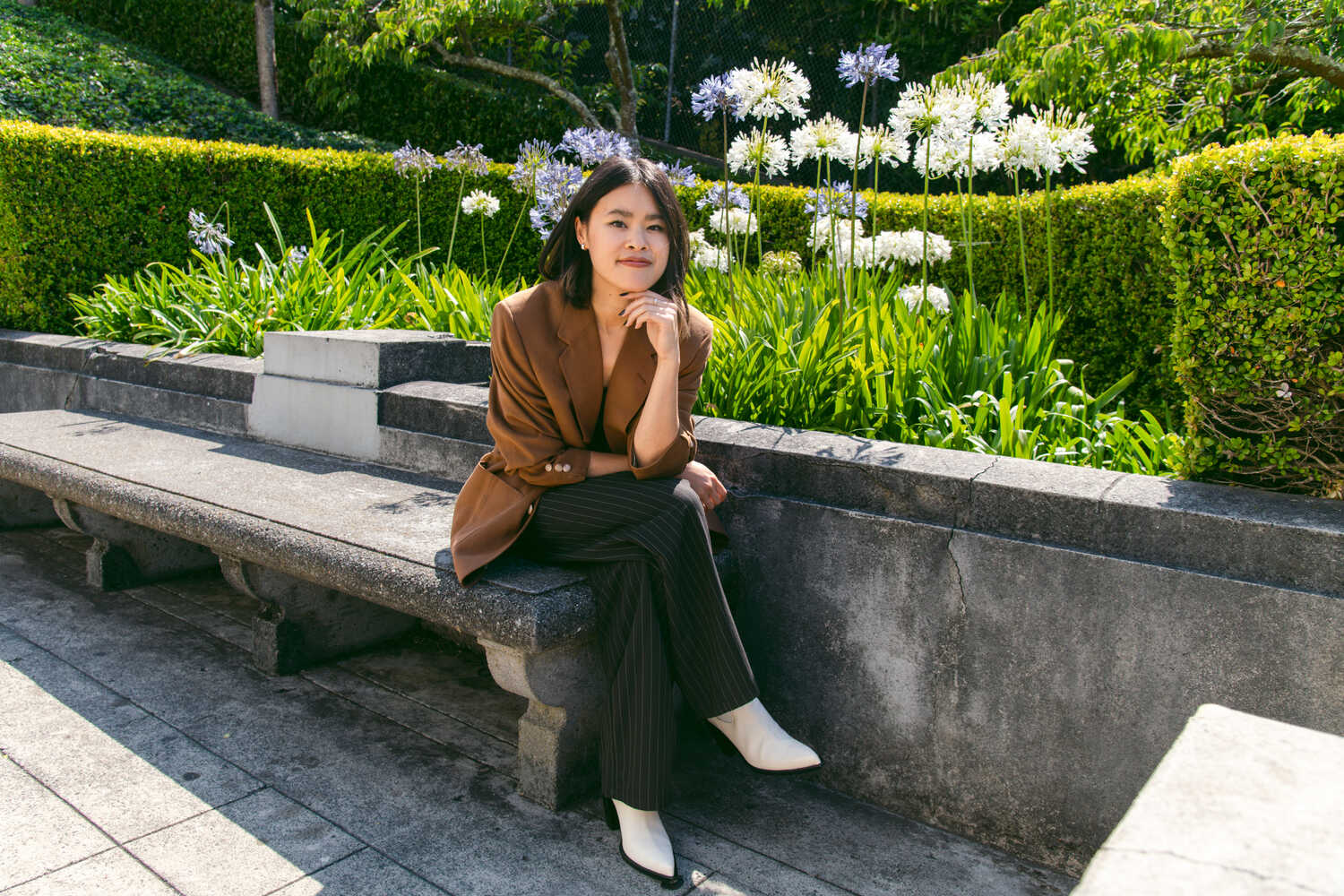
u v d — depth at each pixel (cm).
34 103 963
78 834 221
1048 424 311
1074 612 209
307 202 686
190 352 458
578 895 205
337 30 1174
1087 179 1095
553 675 230
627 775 212
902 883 212
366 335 377
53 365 518
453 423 330
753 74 387
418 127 1241
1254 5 616
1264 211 205
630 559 217
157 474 334
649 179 222
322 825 229
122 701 292
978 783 227
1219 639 193
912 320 354
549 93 1295
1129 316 411
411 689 309
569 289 229
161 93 1076
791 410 302
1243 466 221
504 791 247
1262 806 111
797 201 570
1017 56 601
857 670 243
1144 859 102
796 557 249
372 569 242
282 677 314
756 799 246
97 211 610
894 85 1229
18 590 387
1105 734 208
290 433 387
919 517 230
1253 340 210
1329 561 182
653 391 221
